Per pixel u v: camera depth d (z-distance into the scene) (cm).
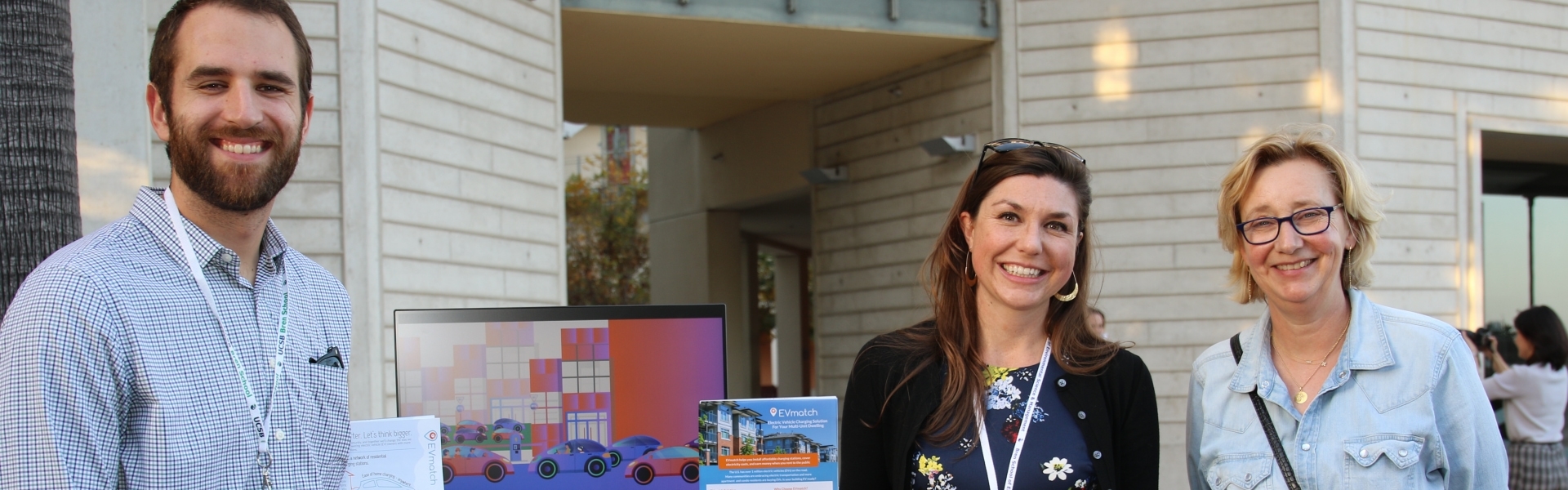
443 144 834
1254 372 286
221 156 205
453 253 837
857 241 1273
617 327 323
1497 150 1246
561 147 958
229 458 203
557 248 947
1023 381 277
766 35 1058
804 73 1222
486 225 870
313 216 755
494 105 885
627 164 2780
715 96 1351
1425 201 1057
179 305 201
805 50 1119
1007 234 268
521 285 906
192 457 196
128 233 203
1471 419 265
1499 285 1387
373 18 775
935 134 1161
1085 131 1066
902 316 1200
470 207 855
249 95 207
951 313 287
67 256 191
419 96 812
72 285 185
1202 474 307
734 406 287
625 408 321
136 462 191
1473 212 1075
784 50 1118
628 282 2450
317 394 229
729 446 286
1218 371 296
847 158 1292
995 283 273
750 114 1480
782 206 1585
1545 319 686
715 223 1597
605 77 1230
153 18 716
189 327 201
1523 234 1402
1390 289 1037
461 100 851
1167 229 1048
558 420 318
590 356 321
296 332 227
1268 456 280
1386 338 274
